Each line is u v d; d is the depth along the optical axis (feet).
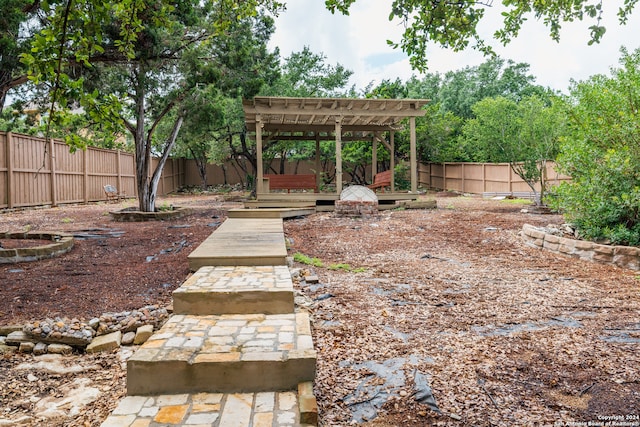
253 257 16.39
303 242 25.62
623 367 9.23
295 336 9.93
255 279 13.73
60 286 16.25
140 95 36.11
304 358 8.49
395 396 8.32
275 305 12.10
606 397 8.13
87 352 11.64
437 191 73.20
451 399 8.19
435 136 70.28
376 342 10.82
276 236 21.80
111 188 53.67
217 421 7.23
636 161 19.66
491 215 34.58
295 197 40.55
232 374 8.39
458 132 79.00
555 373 9.09
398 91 69.46
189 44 33.14
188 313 11.94
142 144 37.99
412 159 42.86
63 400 9.11
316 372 9.25
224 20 15.43
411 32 12.46
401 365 9.55
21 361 11.23
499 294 14.87
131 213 35.50
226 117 56.34
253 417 7.38
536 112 39.19
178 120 38.96
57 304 14.33
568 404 7.97
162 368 8.29
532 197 48.93
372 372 9.27
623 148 20.07
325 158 74.74
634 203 18.92
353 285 16.06
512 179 56.13
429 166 78.54
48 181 43.47
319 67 74.38
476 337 11.08
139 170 38.14
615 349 10.16
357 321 12.24
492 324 12.00
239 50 36.14
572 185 22.29
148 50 25.91
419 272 18.20
